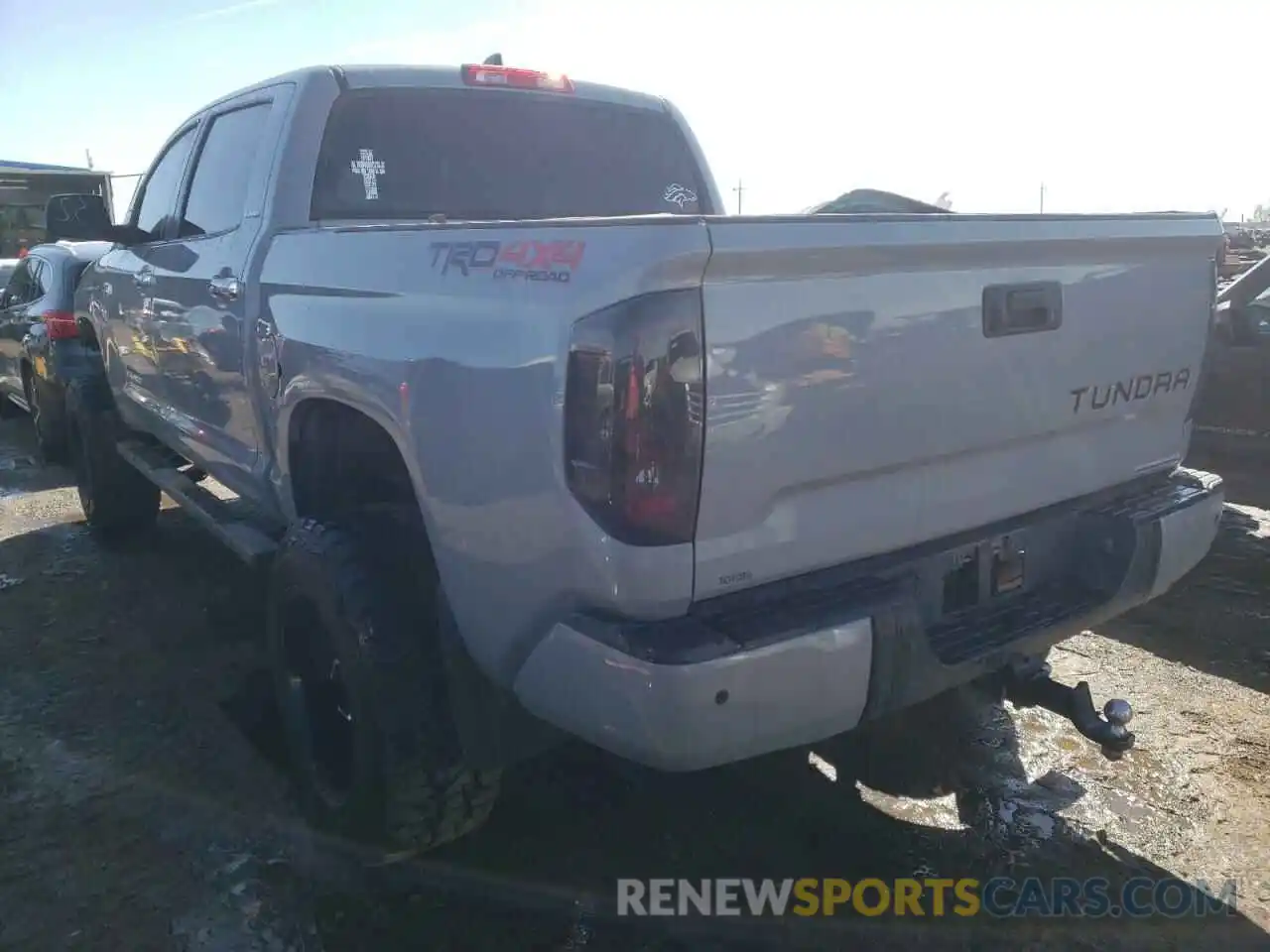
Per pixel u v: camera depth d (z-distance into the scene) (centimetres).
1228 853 303
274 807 325
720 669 199
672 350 195
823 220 209
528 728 264
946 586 260
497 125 381
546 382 206
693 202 437
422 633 262
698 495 202
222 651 441
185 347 403
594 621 210
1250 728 373
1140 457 307
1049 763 352
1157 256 290
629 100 417
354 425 300
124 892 286
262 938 268
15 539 596
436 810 262
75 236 440
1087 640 452
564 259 208
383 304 257
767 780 342
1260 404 724
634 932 271
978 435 251
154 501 585
